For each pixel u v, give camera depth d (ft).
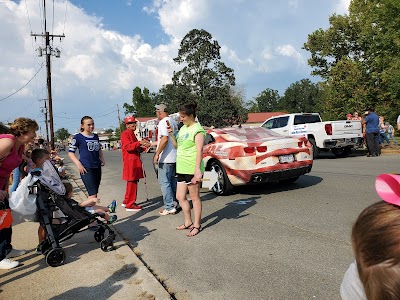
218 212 19.93
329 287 9.89
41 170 13.44
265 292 9.89
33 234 17.19
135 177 21.88
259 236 14.92
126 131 22.18
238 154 22.68
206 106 158.51
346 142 44.75
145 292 10.12
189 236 15.71
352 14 138.21
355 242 3.01
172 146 20.30
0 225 10.93
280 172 22.90
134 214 21.12
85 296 10.12
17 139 12.28
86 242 15.55
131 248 14.58
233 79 164.66
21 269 12.59
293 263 11.75
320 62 152.35
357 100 101.45
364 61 133.49
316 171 33.17
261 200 22.18
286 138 24.00
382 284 2.73
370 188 23.07
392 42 92.73
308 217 17.31
